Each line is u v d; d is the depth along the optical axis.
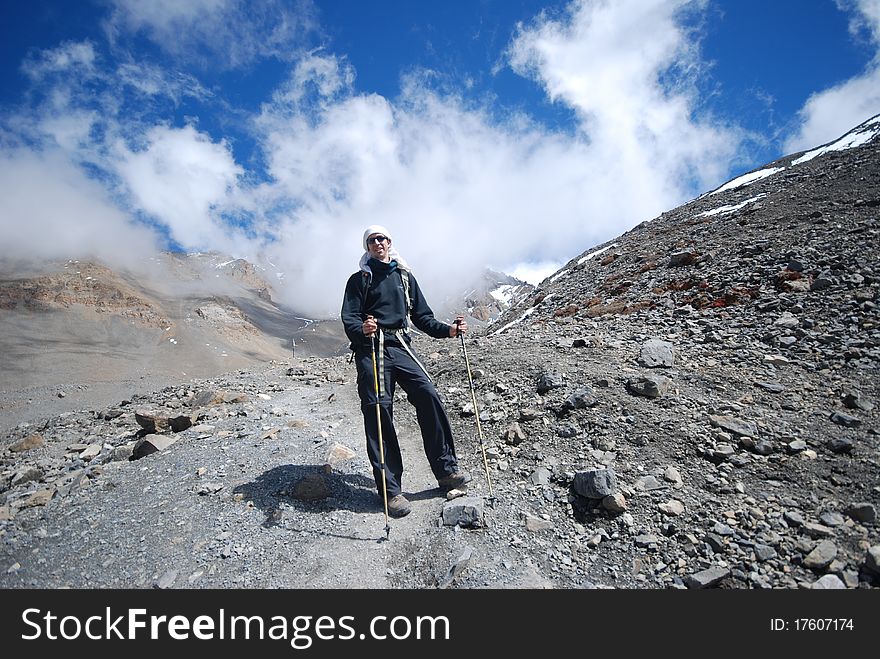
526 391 7.33
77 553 4.66
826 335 7.80
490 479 5.47
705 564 4.00
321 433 7.41
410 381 5.22
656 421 5.87
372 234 5.29
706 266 12.72
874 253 9.91
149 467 6.60
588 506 4.78
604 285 16.09
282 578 4.16
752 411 5.96
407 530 4.75
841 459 4.93
